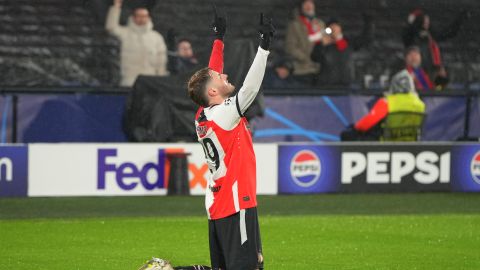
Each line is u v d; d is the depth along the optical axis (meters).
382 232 16.28
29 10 25.86
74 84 24.81
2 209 18.86
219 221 8.98
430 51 25.64
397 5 28.06
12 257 13.56
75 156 19.69
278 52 26.66
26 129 22.97
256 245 8.97
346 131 23.06
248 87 8.53
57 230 16.19
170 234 15.89
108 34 24.27
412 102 22.41
